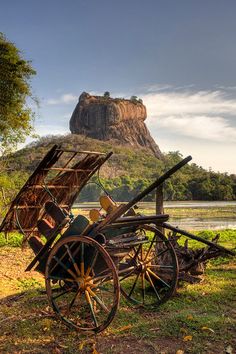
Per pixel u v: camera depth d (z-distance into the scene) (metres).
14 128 19.44
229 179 129.38
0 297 7.35
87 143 160.00
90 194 124.12
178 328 5.38
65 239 5.52
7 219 6.48
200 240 6.58
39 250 6.21
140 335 5.21
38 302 6.76
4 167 20.31
